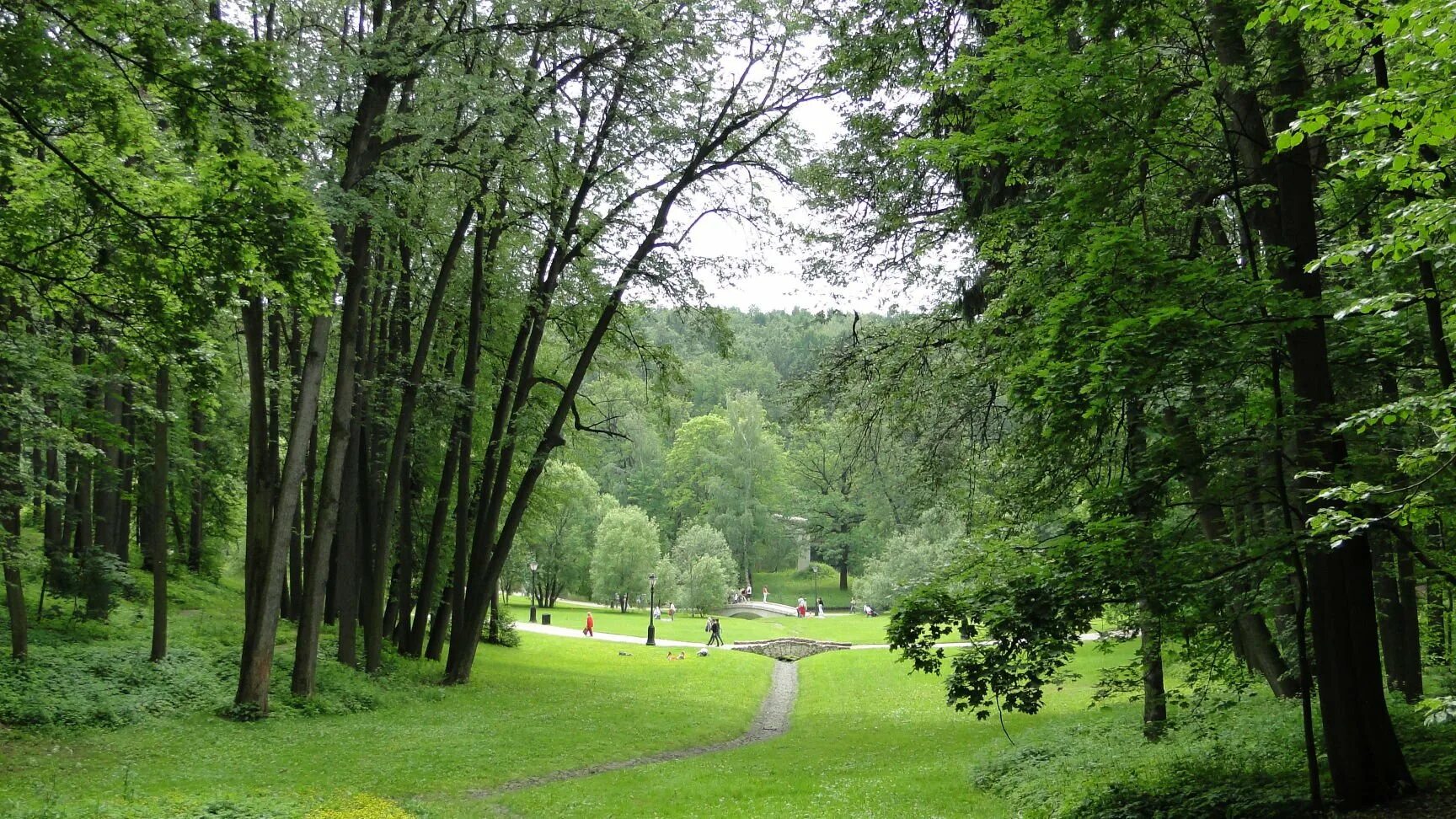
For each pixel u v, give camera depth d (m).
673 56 22.22
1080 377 9.61
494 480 28.30
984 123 11.09
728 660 38.19
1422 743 10.48
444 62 18.27
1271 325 8.91
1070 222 10.44
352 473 24.59
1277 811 9.06
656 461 95.25
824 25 15.98
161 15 10.44
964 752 17.83
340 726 18.47
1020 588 10.47
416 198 20.22
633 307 26.55
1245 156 10.46
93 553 22.58
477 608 25.88
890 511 61.88
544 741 18.91
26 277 12.73
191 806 10.43
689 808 13.57
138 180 11.72
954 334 15.67
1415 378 10.58
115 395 21.62
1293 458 10.00
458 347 29.55
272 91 10.77
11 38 9.62
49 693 16.50
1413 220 6.52
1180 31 11.15
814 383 18.45
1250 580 10.02
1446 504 8.55
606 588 66.81
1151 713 15.57
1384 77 7.80
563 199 24.55
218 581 36.50
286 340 27.00
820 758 18.48
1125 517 10.27
